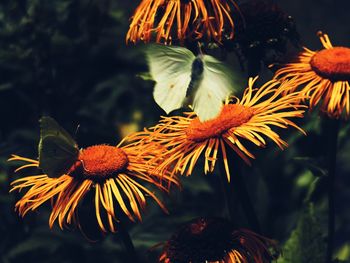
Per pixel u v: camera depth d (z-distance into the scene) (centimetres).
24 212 64
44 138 62
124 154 64
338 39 217
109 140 99
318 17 220
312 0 221
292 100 64
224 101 66
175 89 60
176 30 66
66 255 97
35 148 93
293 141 99
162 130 67
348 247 108
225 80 60
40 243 96
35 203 63
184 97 60
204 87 60
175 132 65
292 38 70
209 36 65
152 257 90
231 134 62
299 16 220
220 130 62
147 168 64
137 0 196
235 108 64
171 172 64
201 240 64
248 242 64
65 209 63
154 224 94
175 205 96
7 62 99
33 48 100
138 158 64
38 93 101
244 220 84
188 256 64
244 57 70
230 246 64
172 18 65
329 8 221
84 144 98
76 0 100
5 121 101
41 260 97
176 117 66
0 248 98
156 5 65
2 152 92
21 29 99
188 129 64
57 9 100
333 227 72
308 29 219
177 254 64
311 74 68
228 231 64
